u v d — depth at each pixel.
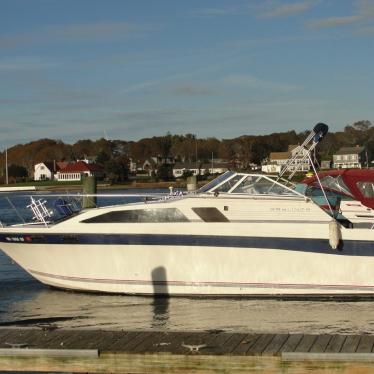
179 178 86.19
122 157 104.06
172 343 8.27
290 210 13.02
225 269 12.96
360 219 13.45
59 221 13.88
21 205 48.88
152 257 13.12
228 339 8.39
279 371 7.70
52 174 107.50
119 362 7.98
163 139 123.62
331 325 11.45
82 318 12.16
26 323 11.95
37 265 13.91
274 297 12.95
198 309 12.50
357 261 12.77
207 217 13.05
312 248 12.80
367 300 12.91
